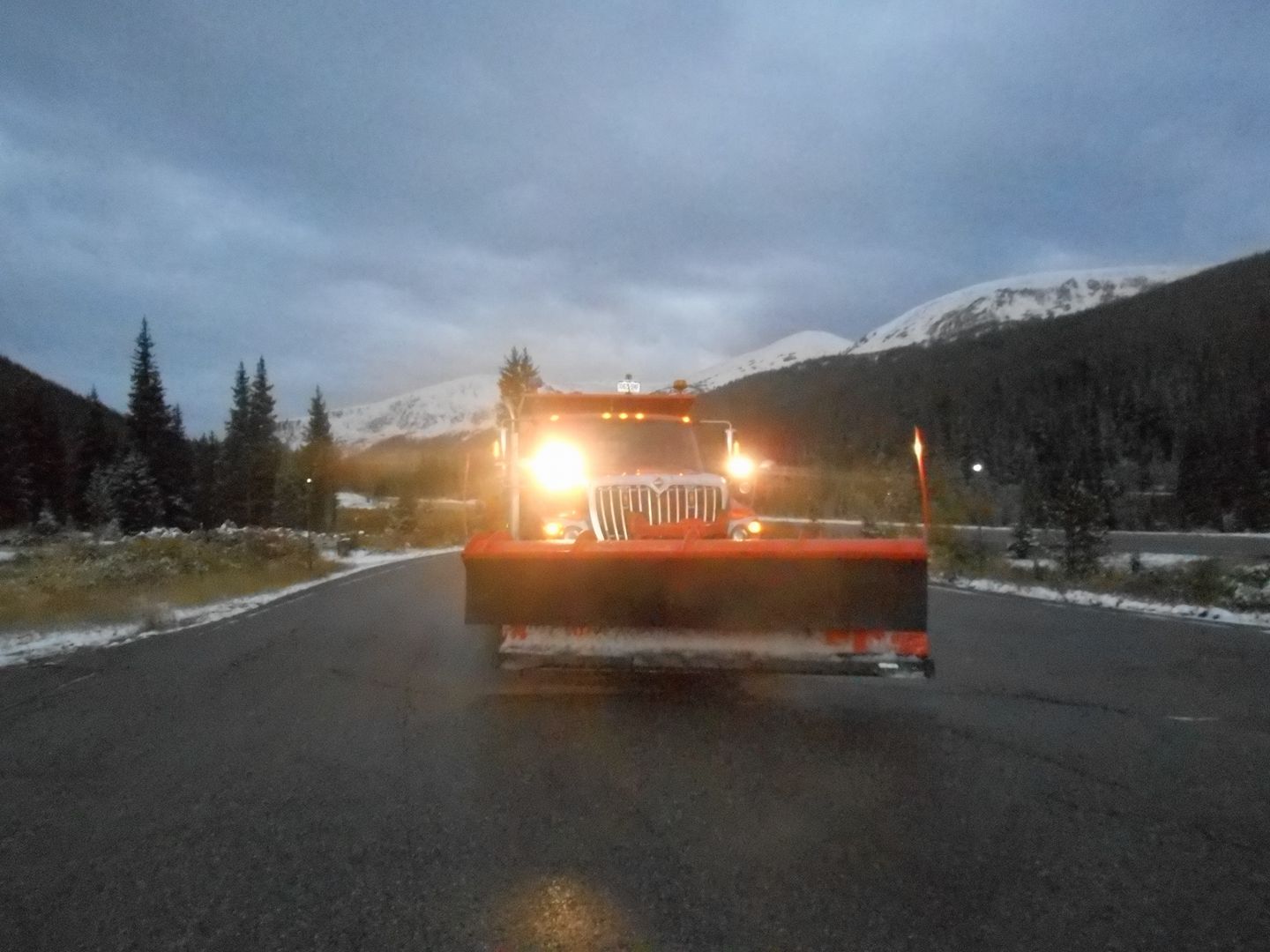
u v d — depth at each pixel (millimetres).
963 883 5086
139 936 4543
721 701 9391
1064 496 28500
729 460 12750
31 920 4715
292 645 12992
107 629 14695
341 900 4910
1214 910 4789
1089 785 6738
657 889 5020
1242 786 6738
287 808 6281
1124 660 11820
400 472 81312
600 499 10812
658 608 8359
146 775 7035
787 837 5742
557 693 9766
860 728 8328
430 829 5895
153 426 61750
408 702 9391
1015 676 10750
